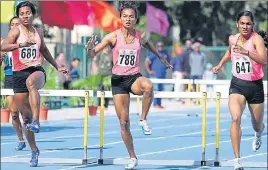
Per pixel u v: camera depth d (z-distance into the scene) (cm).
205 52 6775
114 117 4097
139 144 2786
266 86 3394
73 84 4384
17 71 1909
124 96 1897
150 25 5509
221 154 2472
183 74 5056
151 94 1862
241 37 1856
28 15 1883
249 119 4103
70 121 3809
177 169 2047
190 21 7875
